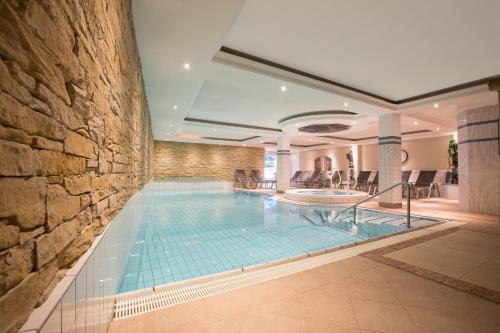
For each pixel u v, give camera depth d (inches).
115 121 70.9
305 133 415.2
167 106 255.0
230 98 247.0
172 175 542.3
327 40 143.8
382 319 65.6
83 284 39.3
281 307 71.3
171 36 121.8
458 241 138.2
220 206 329.1
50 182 31.1
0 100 21.5
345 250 123.3
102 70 55.2
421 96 241.6
